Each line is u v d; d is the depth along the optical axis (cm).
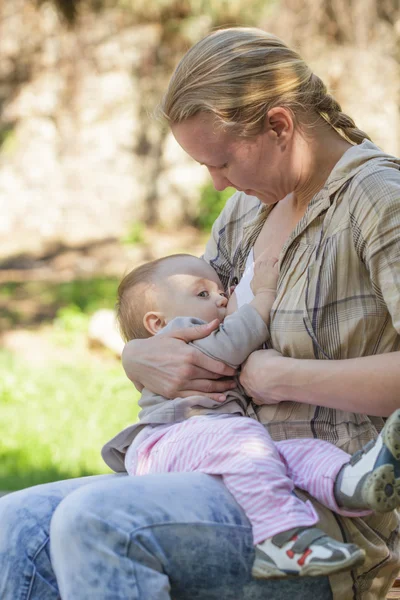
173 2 2033
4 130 2133
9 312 1527
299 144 292
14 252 1938
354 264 272
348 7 1343
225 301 326
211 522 244
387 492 229
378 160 280
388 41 1357
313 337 275
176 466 269
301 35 1370
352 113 1355
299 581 250
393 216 262
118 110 2112
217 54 285
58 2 2017
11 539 272
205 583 246
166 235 2031
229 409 293
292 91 287
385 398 261
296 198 309
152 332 327
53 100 2122
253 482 248
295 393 273
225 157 290
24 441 845
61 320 1434
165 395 297
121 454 309
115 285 1677
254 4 1797
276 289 299
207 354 293
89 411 949
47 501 280
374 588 271
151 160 2106
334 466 251
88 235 2023
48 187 2106
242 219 346
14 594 267
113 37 2098
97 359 1275
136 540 238
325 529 254
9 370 1127
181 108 286
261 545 240
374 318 270
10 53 2122
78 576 237
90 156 2116
